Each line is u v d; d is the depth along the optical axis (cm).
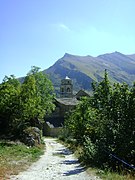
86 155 2670
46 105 7931
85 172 2098
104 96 2425
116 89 2417
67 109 10438
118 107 2347
